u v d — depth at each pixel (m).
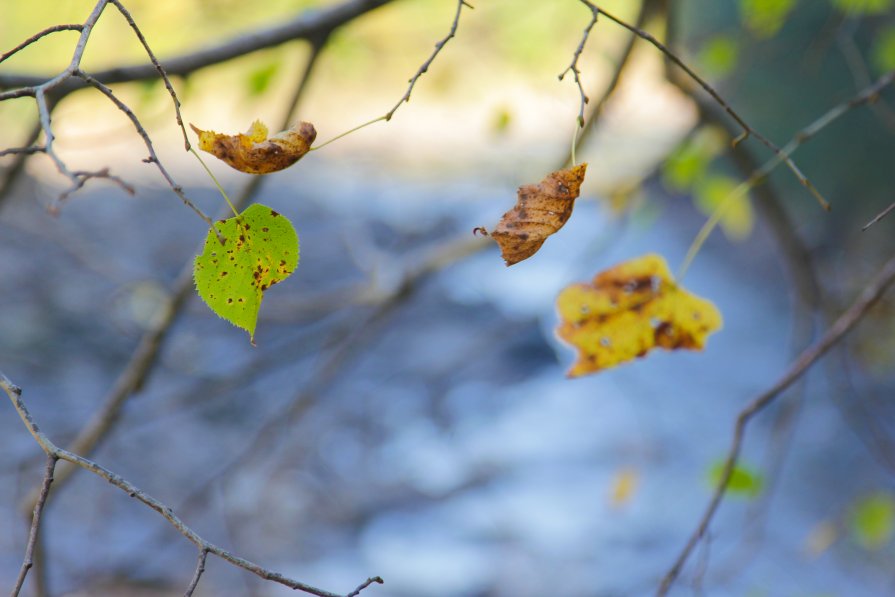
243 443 6.75
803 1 8.17
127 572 4.63
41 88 0.90
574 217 12.08
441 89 3.91
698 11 8.84
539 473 7.59
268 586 5.59
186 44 3.55
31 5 3.90
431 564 6.47
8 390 1.01
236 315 1.06
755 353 9.63
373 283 3.54
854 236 4.22
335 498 6.73
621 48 3.22
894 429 6.79
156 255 5.46
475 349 5.05
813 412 7.85
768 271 11.34
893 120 2.45
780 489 6.97
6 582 4.98
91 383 7.12
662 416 8.31
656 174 3.50
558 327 1.43
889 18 3.35
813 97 8.42
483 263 10.91
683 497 7.03
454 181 10.49
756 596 3.59
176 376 5.82
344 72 3.62
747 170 3.09
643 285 1.43
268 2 3.49
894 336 3.12
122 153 9.51
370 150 11.51
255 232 1.05
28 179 4.33
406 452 7.59
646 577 6.14
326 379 3.53
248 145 0.98
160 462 6.36
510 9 3.80
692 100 3.04
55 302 7.04
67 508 5.83
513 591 6.20
